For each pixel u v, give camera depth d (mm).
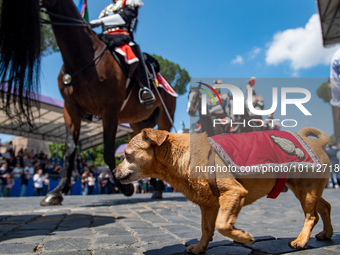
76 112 5414
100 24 5453
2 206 5984
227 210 2141
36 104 4461
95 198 8734
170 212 4926
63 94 5383
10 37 4172
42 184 12586
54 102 13242
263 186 2453
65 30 4848
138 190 17047
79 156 18547
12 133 16328
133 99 5828
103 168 19734
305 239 2412
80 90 5102
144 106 6105
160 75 6844
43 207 5480
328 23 8477
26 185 12336
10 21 4180
